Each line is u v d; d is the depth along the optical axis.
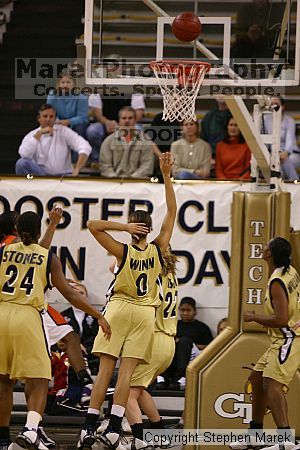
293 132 33.97
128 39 23.92
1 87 36.44
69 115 34.00
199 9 24.44
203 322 28.41
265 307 20.84
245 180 28.58
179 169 31.94
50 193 28.73
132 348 20.42
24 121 35.69
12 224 21.45
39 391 19.25
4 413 19.59
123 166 32.16
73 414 25.55
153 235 28.62
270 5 23.80
